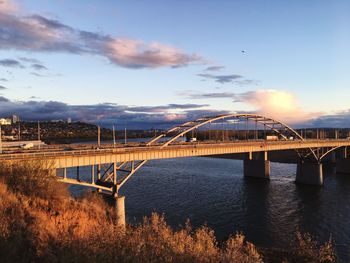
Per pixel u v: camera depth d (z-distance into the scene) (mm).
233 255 21391
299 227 53125
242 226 53031
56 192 32875
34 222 21812
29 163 34375
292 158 147625
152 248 18203
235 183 91125
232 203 67938
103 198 49406
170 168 121188
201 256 19641
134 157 56188
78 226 23297
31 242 17672
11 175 31156
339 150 117875
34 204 27281
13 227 19281
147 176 99688
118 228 23016
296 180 94875
